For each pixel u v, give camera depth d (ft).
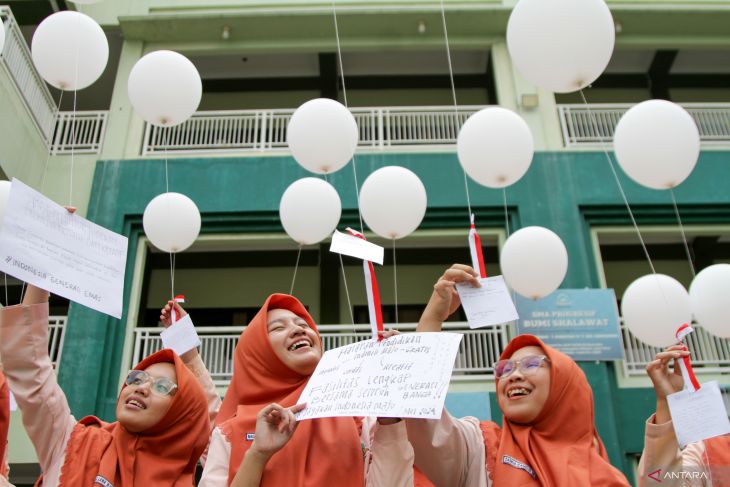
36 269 8.32
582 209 27.48
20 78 25.48
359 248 7.52
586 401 8.91
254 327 8.81
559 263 15.29
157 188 27.53
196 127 31.53
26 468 23.45
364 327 24.91
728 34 33.60
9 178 24.40
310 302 32.53
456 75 36.24
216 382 23.89
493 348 28.09
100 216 26.71
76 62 13.20
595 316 24.62
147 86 13.23
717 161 28.22
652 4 32.76
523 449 8.34
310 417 6.57
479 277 8.46
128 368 23.97
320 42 33.06
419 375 6.50
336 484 6.92
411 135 33.22
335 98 35.88
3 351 8.35
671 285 15.69
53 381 8.66
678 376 9.59
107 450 8.67
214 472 7.20
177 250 15.92
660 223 27.55
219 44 32.91
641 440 22.91
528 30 10.68
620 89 36.11
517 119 13.83
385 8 32.19
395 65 36.32
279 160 28.40
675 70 36.24
